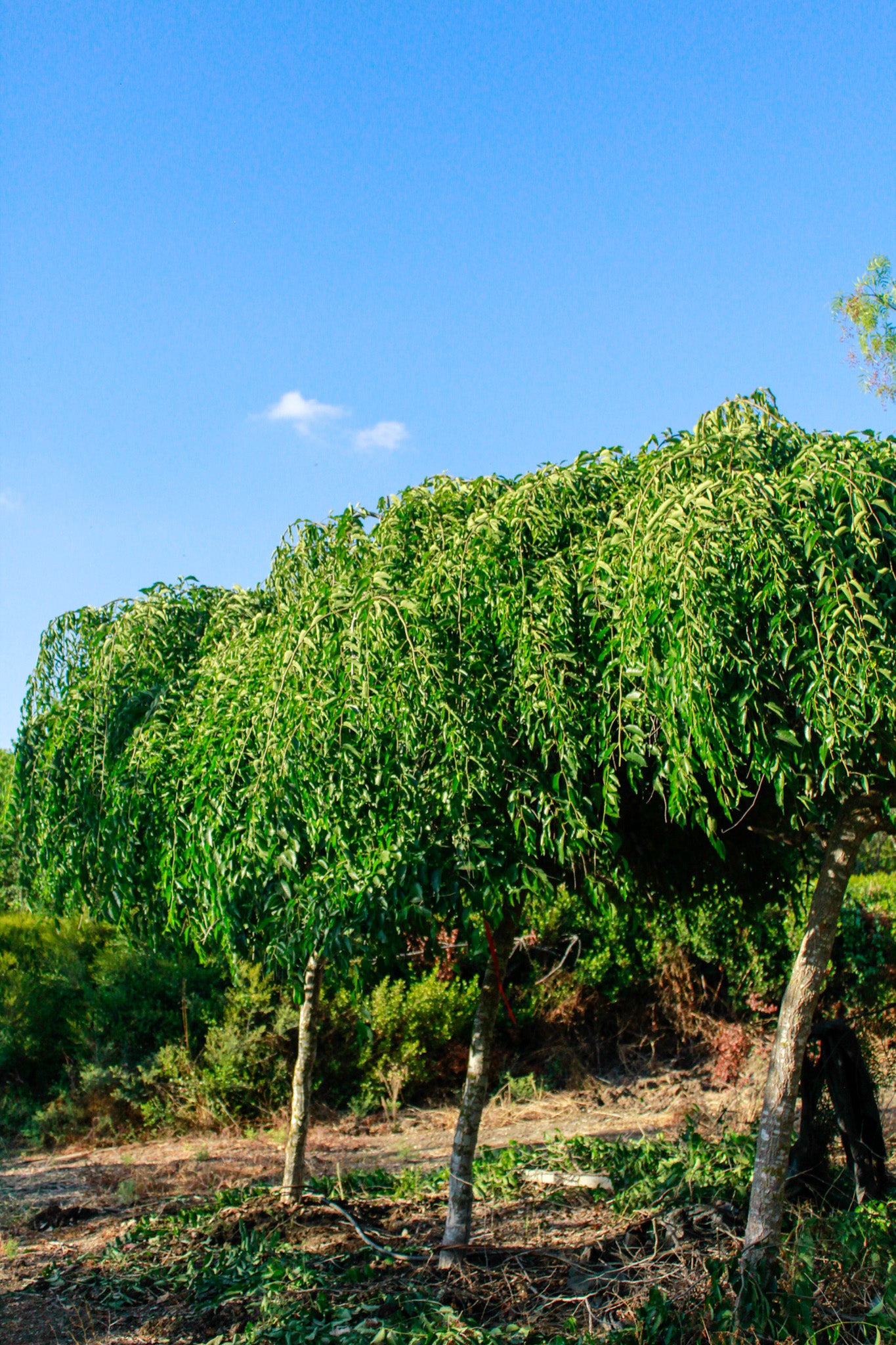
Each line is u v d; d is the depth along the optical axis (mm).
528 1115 9320
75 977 9836
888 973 9914
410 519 4387
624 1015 10984
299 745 3789
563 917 10711
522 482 4172
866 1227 4105
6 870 11500
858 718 3107
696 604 3182
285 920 3988
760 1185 3873
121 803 4641
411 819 3686
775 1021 10883
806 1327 3439
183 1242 5582
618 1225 4895
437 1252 4863
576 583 3803
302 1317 4246
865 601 3035
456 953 10523
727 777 3295
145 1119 9125
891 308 8664
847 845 3898
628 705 3473
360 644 3807
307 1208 5883
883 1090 7859
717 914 6219
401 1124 9258
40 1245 5840
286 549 5105
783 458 3713
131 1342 4320
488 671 3826
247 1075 9336
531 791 3660
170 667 5367
